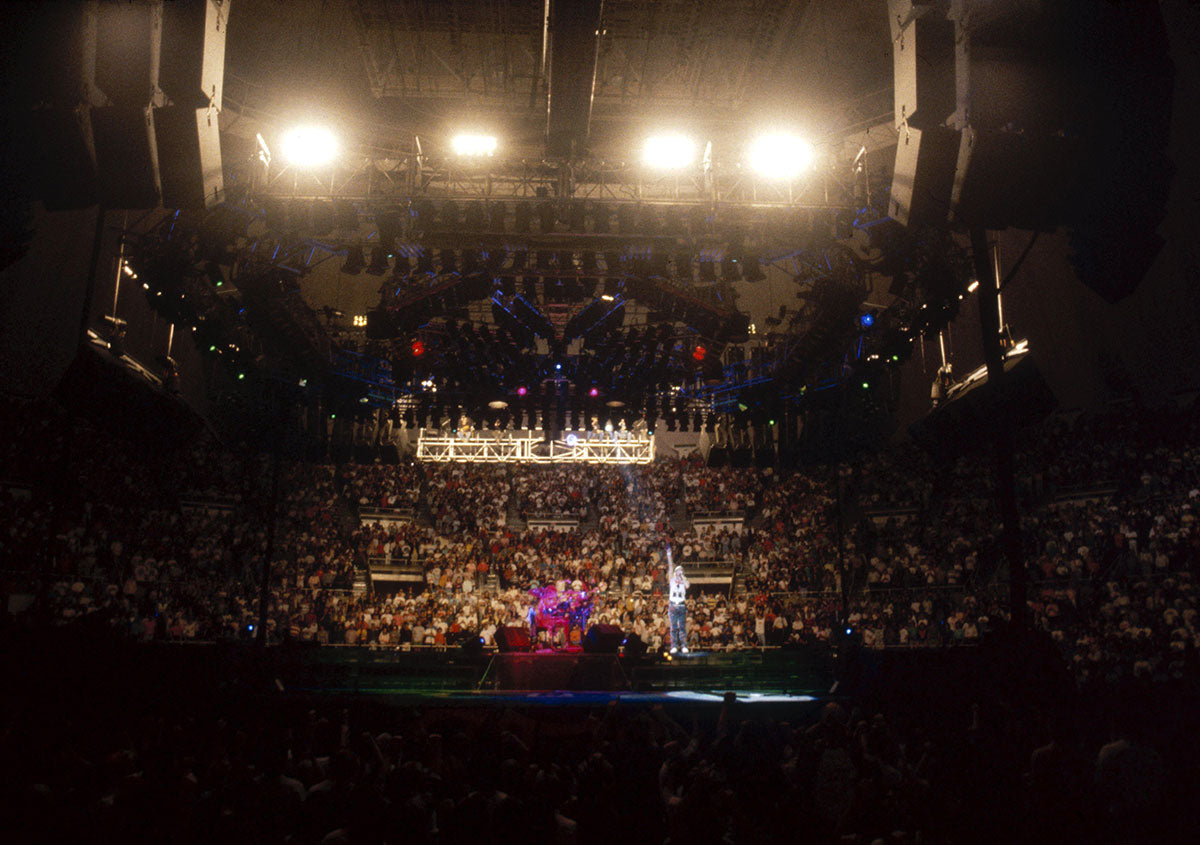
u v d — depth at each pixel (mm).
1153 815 6602
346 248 16375
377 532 28594
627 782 6129
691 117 15297
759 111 14281
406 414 23594
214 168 10133
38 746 7723
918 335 17375
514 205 14523
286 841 5555
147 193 9773
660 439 36594
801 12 15508
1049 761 6945
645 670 18562
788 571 26781
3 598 16828
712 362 19641
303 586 25266
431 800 5988
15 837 5434
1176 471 20734
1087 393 24406
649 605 25734
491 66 17750
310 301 31266
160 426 16406
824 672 18781
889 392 25219
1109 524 21188
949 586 23578
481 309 21844
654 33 16375
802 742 8219
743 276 15594
